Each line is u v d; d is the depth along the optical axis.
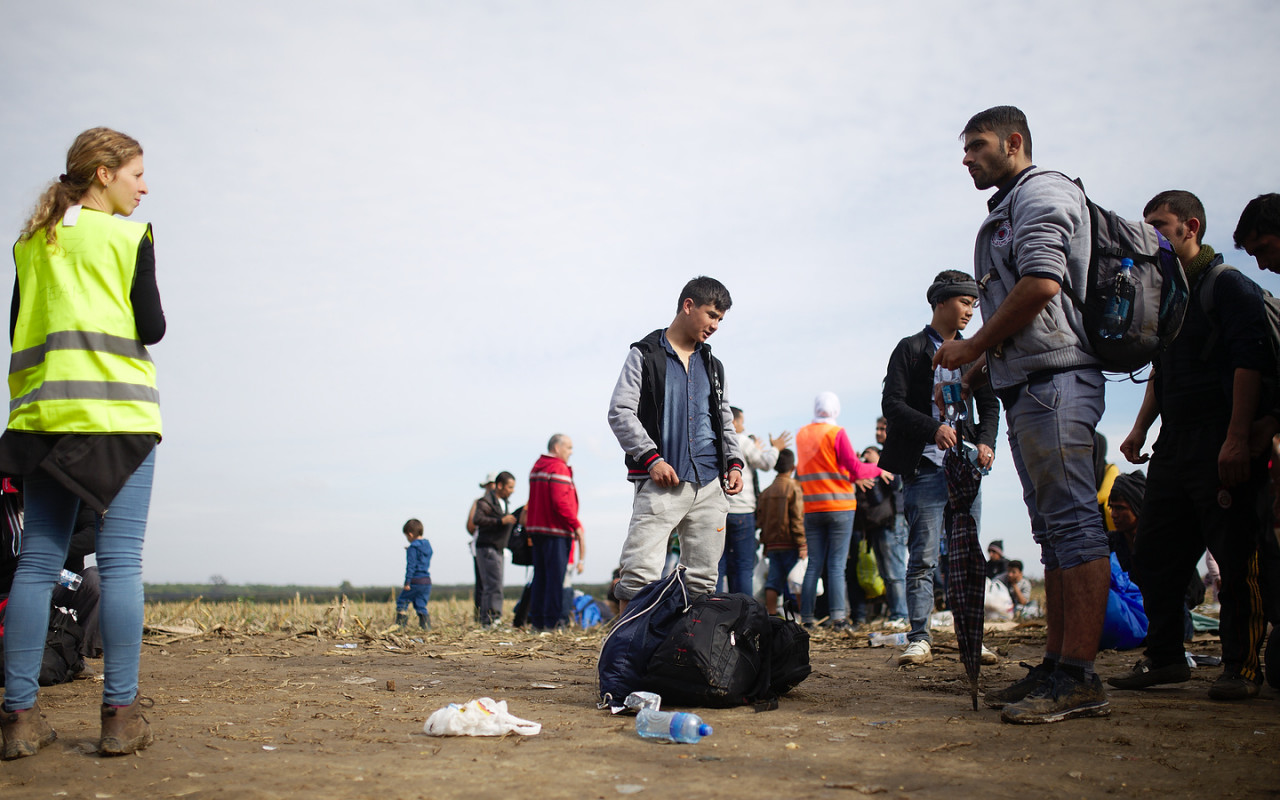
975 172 3.62
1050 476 3.31
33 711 2.87
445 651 6.46
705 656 3.64
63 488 2.94
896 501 7.77
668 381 4.39
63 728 3.30
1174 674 4.00
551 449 9.45
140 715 2.95
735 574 8.64
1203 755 2.66
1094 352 3.32
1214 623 6.84
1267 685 4.01
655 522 4.27
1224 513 3.72
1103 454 6.41
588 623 11.80
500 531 10.80
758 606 3.92
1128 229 3.31
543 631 8.92
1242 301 3.67
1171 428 3.97
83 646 4.74
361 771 2.63
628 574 4.25
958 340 3.54
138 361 2.95
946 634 6.84
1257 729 3.01
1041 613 10.12
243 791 2.40
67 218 2.92
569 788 2.44
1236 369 3.65
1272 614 3.85
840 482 8.21
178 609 8.91
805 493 8.42
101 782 2.53
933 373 5.22
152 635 7.43
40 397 2.79
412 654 6.31
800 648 4.09
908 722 3.32
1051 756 2.71
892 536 7.93
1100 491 6.35
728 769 2.64
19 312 2.95
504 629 9.42
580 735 3.19
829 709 3.72
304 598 12.45
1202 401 3.84
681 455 4.32
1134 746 2.79
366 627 8.34
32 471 2.81
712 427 4.47
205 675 5.06
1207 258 3.90
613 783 2.49
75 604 5.07
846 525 8.20
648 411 4.38
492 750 2.93
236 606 9.68
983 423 5.36
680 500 4.32
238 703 3.98
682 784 2.47
